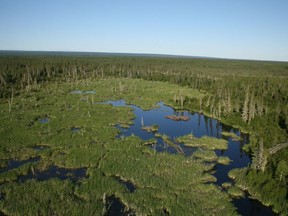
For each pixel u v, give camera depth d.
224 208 45.03
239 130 91.31
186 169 57.28
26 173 54.41
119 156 62.12
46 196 46.09
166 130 86.88
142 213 42.78
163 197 47.03
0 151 63.75
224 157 65.44
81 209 43.06
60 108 104.44
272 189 49.34
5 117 89.69
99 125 86.12
